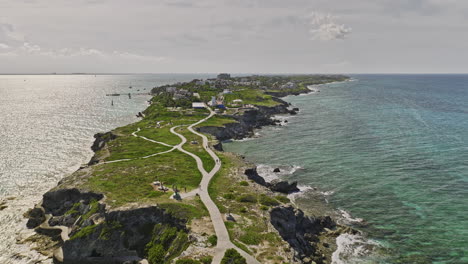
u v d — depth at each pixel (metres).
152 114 172.00
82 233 56.16
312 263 50.25
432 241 55.62
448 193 73.25
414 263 50.31
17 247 58.84
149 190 68.31
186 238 51.03
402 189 76.38
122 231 56.50
